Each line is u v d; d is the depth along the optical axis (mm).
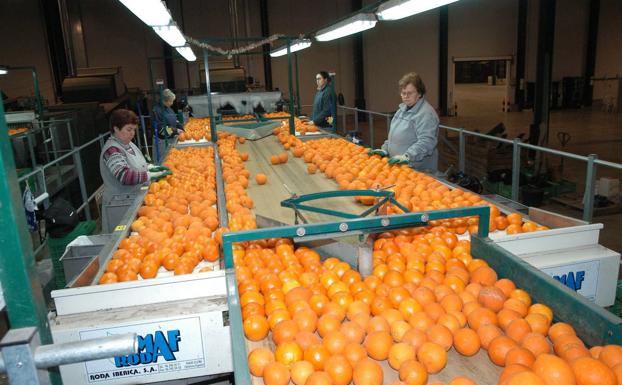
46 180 6578
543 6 8828
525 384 1237
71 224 4539
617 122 14852
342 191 2527
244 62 16281
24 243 865
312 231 1896
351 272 2016
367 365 1397
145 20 3461
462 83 24016
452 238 2361
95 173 9086
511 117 16844
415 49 17578
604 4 18344
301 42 6164
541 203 7379
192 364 1912
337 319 1656
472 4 17562
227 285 1742
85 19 15047
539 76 9031
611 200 7188
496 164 7910
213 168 4125
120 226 2795
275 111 9258
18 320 881
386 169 3650
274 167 4328
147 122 12617
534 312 1659
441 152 9625
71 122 8031
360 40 16875
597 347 1437
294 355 1481
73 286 1962
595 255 2158
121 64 15477
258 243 2475
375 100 17719
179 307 1913
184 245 2434
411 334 1553
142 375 1893
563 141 11266
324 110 7324
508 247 2174
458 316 1675
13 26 14289
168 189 3625
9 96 14539
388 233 2443
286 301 1811
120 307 1938
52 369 1026
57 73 14320
